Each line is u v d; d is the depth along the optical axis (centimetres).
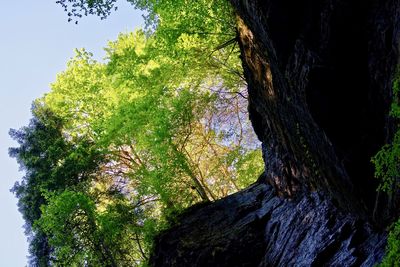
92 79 2594
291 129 1261
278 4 981
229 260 1538
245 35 1307
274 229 1517
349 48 873
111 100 2447
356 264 951
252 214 1716
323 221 1209
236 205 1850
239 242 1578
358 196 980
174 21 1616
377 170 691
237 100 2239
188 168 1989
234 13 1362
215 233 1695
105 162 2477
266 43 1104
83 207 2097
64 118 2728
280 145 1533
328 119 941
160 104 2028
